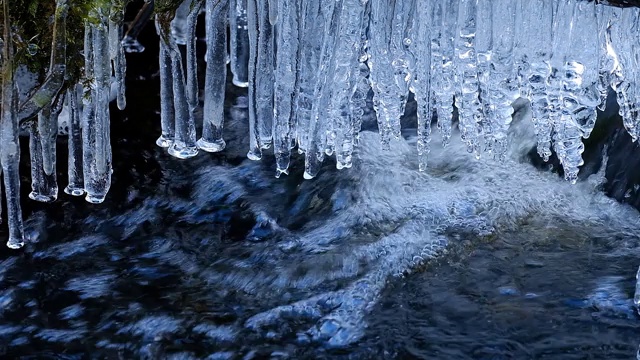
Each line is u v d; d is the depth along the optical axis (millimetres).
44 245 3350
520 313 2936
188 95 2945
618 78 2848
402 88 2854
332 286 3115
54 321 2928
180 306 3012
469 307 2977
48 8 2711
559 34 2689
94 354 2768
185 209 3664
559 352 2744
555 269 3193
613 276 3137
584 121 2826
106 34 2637
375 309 2982
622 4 2529
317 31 2775
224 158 4043
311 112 2889
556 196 3697
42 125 2916
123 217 3568
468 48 2725
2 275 3160
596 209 3607
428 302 3008
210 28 2844
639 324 2873
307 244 3418
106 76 2680
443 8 2699
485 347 2771
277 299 3057
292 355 2758
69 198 3623
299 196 3775
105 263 3270
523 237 3432
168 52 2879
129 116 4273
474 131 2875
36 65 2816
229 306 3020
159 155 4016
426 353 2752
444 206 3656
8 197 2705
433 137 4234
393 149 4117
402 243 3377
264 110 2945
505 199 3686
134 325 2908
